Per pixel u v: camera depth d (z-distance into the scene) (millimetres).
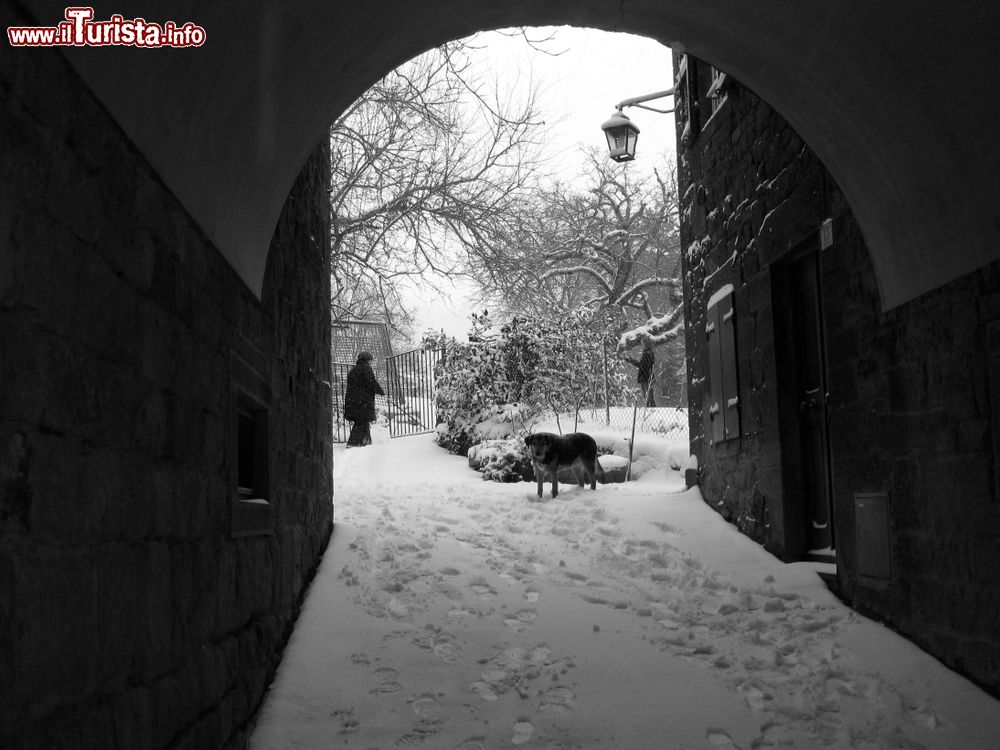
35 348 2059
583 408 16078
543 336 15836
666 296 35156
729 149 8547
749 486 7977
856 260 5957
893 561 5535
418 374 19266
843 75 5066
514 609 6043
